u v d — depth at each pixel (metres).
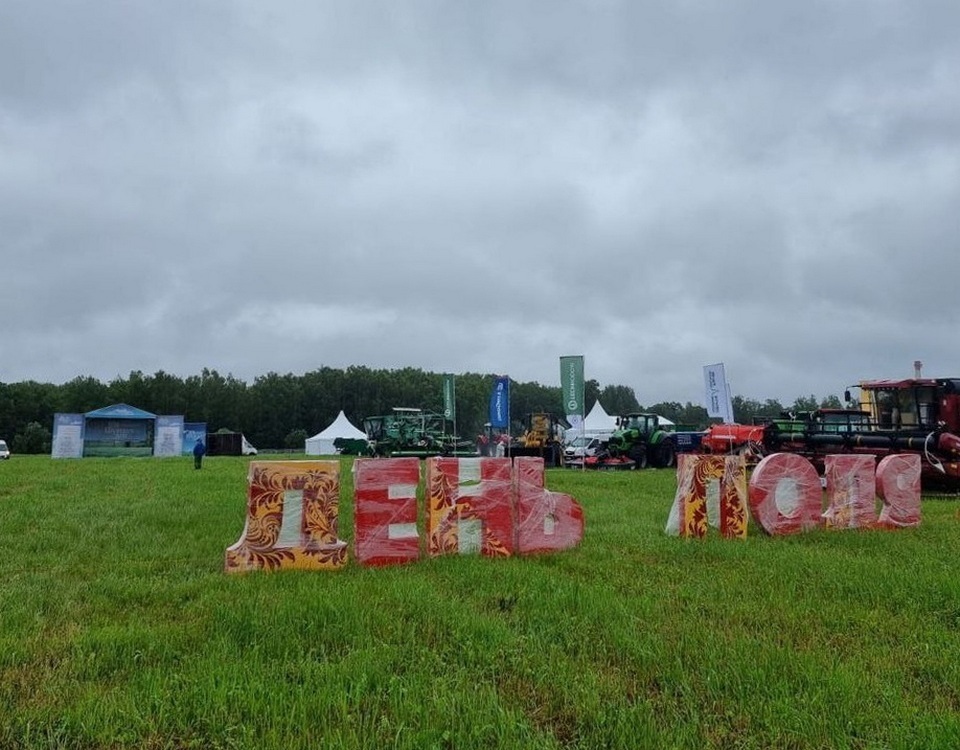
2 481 16.30
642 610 4.78
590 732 3.03
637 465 26.12
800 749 2.96
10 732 2.95
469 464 7.12
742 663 3.73
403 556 6.60
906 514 9.41
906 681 3.66
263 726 3.01
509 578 5.77
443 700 3.21
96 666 3.67
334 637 4.15
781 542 7.88
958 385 15.98
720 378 21.48
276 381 86.38
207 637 4.15
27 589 5.31
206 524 8.90
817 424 17.59
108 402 76.19
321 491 6.36
